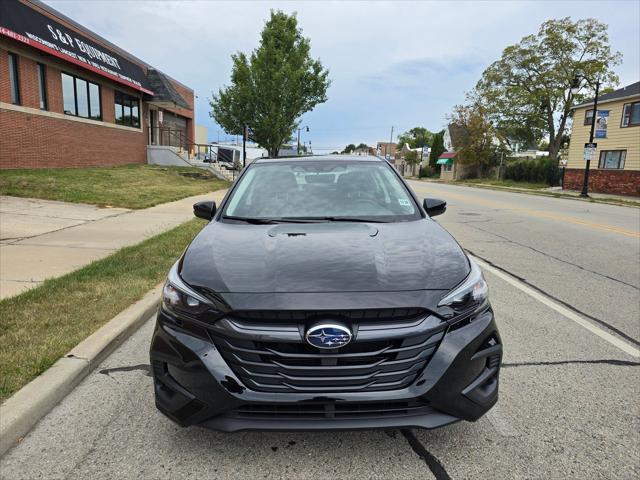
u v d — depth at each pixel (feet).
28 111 50.96
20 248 23.41
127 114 75.10
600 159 95.71
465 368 7.75
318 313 7.43
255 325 7.48
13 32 45.21
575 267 23.45
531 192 90.53
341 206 11.95
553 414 9.78
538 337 14.10
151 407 10.03
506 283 20.29
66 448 8.64
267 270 8.29
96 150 65.10
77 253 22.54
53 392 10.01
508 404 10.19
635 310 16.78
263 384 7.46
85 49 59.16
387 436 9.00
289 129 95.14
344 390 7.38
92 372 11.55
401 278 8.06
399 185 13.11
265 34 91.30
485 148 147.02
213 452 8.54
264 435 9.05
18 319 13.67
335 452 8.54
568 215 47.09
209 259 8.87
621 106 90.53
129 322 13.82
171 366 8.05
